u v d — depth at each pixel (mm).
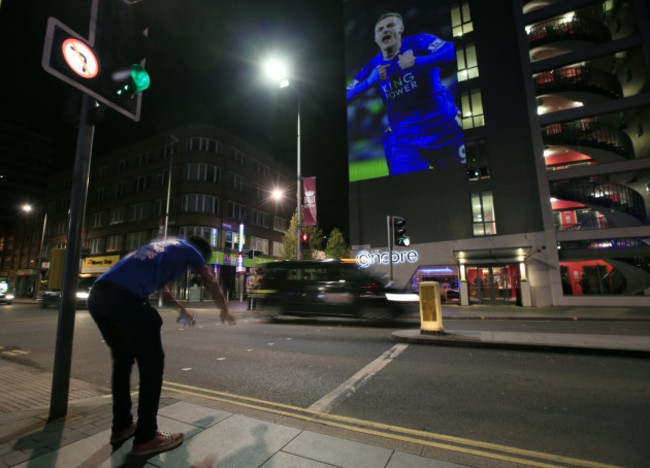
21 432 2783
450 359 5734
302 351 6582
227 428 2885
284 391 4258
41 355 6973
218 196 33312
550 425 3148
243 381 4719
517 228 20359
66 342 3188
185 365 5668
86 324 11719
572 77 20734
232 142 35781
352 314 10875
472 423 3215
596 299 18031
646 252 17766
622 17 21047
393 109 24859
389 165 24391
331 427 3082
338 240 29938
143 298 2518
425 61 24266
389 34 25797
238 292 33125
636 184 18594
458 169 22344
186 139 33406
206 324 11062
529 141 20859
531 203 20234
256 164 39562
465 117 22859
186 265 2713
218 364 5691
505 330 9172
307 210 18891
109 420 3064
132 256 2578
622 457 2559
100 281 2488
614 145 19453
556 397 3885
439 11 24344
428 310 7617
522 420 3271
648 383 4332
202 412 3266
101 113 3316
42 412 3283
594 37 21047
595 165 19188
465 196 21969
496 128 21828
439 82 23609
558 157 21750
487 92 22438
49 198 46969
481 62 22906
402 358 5867
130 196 36281
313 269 11719
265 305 12023
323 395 4078
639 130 19281
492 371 4984
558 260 19141
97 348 7418
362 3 27469
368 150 25234
